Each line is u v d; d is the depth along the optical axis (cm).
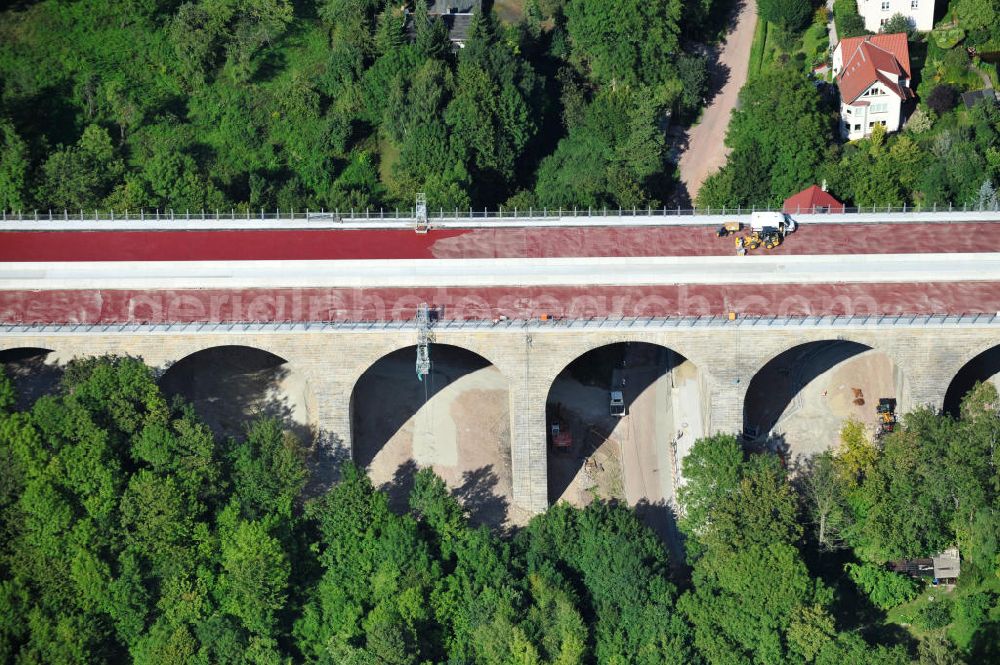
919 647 19275
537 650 19088
